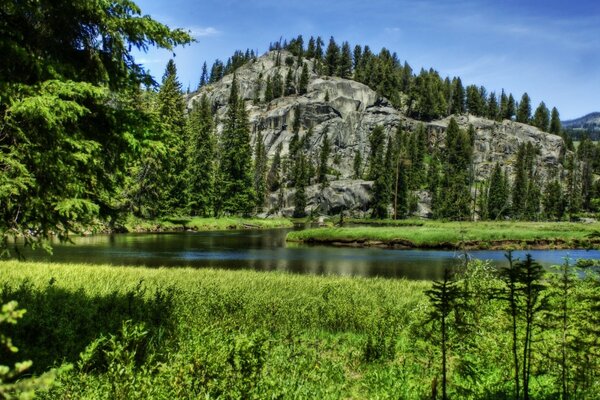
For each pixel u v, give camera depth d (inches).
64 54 352.8
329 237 2190.0
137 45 370.9
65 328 311.1
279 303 494.6
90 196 365.7
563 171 7160.4
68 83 295.0
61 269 737.0
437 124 7593.5
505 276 244.2
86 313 360.5
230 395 203.0
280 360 296.2
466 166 5733.3
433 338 275.4
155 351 265.6
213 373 210.5
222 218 3385.8
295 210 4904.0
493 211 4972.9
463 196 4613.7
